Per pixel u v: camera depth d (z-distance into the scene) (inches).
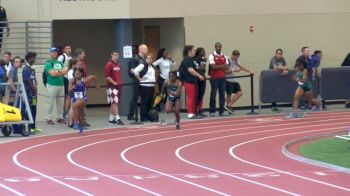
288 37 1407.5
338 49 1439.5
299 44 1414.9
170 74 1051.3
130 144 882.1
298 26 1413.6
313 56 1322.6
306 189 569.0
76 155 785.6
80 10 1272.1
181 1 1333.7
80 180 616.4
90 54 1499.8
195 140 919.0
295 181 606.9
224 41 1364.4
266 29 1392.7
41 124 1136.2
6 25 1228.5
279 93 1296.8
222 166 698.8
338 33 1438.2
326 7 1428.4
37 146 868.0
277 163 717.3
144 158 757.9
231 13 1366.9
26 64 1017.5
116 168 688.4
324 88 1334.9
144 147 852.0
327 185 586.9
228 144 876.0
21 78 1092.5
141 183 600.1
